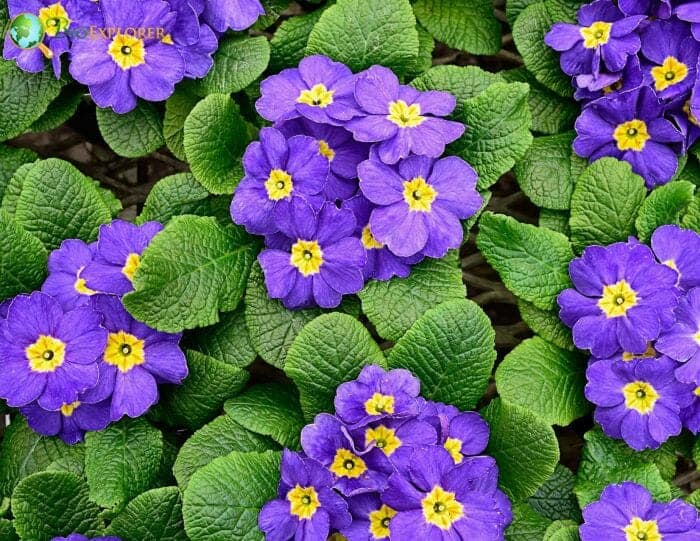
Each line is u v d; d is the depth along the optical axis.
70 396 0.66
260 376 0.72
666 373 0.67
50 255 0.69
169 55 0.69
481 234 0.69
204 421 0.69
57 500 0.67
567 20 0.72
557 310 0.69
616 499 0.66
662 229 0.69
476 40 0.73
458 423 0.67
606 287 0.68
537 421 0.66
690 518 0.66
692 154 0.72
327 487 0.64
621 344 0.68
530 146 0.71
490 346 0.67
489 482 0.66
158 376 0.68
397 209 0.68
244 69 0.70
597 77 0.70
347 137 0.69
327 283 0.68
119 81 0.69
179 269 0.67
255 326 0.68
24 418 0.70
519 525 0.67
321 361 0.67
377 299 0.68
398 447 0.65
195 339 0.69
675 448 0.69
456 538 0.64
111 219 0.70
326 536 0.64
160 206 0.70
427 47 0.72
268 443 0.68
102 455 0.68
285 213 0.67
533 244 0.69
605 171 0.70
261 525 0.65
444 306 0.67
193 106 0.71
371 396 0.66
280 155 0.68
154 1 0.68
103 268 0.68
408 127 0.68
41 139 0.76
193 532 0.66
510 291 0.71
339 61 0.70
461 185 0.68
